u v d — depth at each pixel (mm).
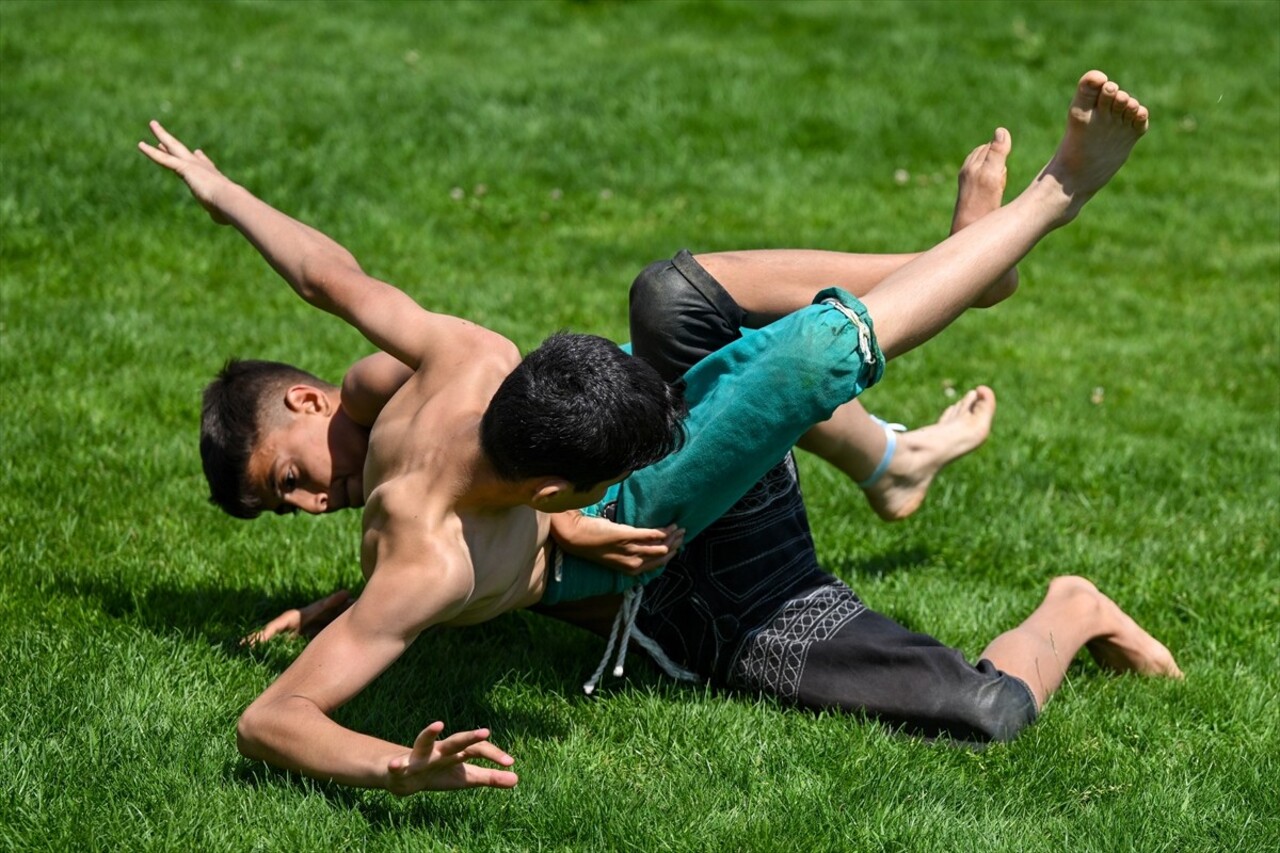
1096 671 8102
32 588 8070
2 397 11336
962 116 24047
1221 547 9992
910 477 8820
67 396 11422
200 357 12656
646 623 7383
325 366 12656
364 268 16391
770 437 6543
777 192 20578
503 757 5320
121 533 9062
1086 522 10516
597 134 21562
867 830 6020
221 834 5742
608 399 5727
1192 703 7566
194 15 27234
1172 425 12867
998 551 9883
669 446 6016
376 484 6379
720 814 6141
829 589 7340
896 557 9734
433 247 17438
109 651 7246
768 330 6543
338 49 25844
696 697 7230
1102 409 13281
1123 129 6816
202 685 6988
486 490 5965
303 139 19766
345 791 6113
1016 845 5977
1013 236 6906
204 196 7336
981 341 15383
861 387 6570
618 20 29297
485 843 5852
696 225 19094
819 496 10539
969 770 6688
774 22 29250
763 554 7273
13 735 6309
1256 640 8539
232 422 7188
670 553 6867
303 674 5914
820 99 23812
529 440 5680
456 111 21516
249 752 5910
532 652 7914
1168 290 17906
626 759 6707
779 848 5898
